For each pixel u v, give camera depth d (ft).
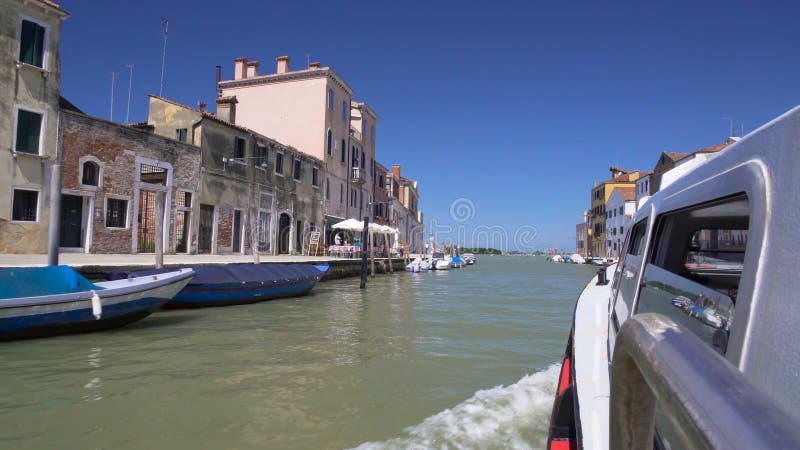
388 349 27.45
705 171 6.07
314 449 14.34
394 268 115.03
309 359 24.82
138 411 17.19
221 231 74.59
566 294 62.64
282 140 108.37
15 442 14.55
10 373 21.27
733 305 4.85
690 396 1.93
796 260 3.24
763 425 1.56
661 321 2.61
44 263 38.55
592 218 244.63
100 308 28.99
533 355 26.55
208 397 18.72
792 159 3.51
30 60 51.16
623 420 2.84
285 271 52.03
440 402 18.49
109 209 58.34
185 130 72.69
